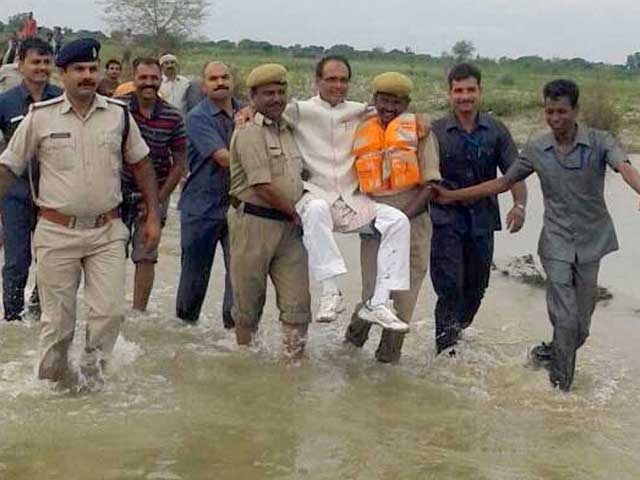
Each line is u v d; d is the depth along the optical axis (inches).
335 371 280.8
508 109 1464.1
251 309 289.4
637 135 1197.1
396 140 272.2
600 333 330.3
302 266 282.2
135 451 219.5
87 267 257.1
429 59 3090.6
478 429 240.1
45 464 211.2
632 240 496.7
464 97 291.7
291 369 280.1
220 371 276.7
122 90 351.3
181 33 2010.3
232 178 279.0
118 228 258.8
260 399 255.4
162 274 402.9
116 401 249.6
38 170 254.1
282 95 269.7
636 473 216.5
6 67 489.7
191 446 223.5
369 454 222.7
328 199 273.9
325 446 226.4
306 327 286.5
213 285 383.9
